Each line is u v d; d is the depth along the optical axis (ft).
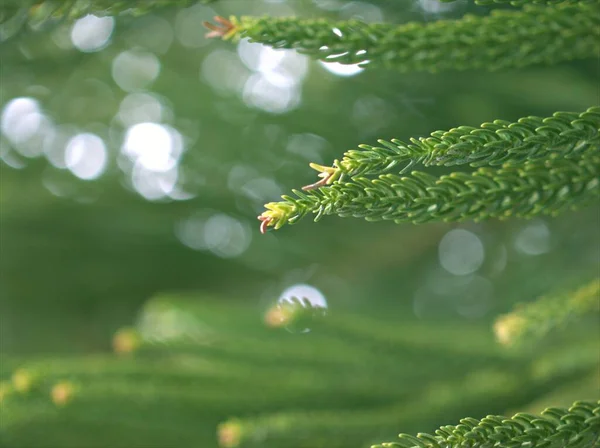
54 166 3.39
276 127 2.90
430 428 1.94
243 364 2.05
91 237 3.40
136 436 1.90
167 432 1.91
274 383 1.99
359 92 2.72
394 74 2.64
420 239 3.41
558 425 1.39
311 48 1.58
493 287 3.16
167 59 3.26
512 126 1.37
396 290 3.40
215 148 3.05
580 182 1.47
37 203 3.30
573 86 2.59
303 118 2.81
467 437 1.38
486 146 1.37
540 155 1.38
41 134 3.38
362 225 3.18
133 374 1.94
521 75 2.57
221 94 3.08
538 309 1.78
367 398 2.00
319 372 2.03
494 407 1.98
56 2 1.51
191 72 3.25
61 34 2.61
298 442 1.84
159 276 3.51
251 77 3.15
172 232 3.36
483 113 2.64
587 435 1.39
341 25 1.58
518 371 2.04
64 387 1.82
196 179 3.17
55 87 3.13
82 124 3.34
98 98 3.27
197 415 1.92
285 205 1.36
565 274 2.86
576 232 2.98
